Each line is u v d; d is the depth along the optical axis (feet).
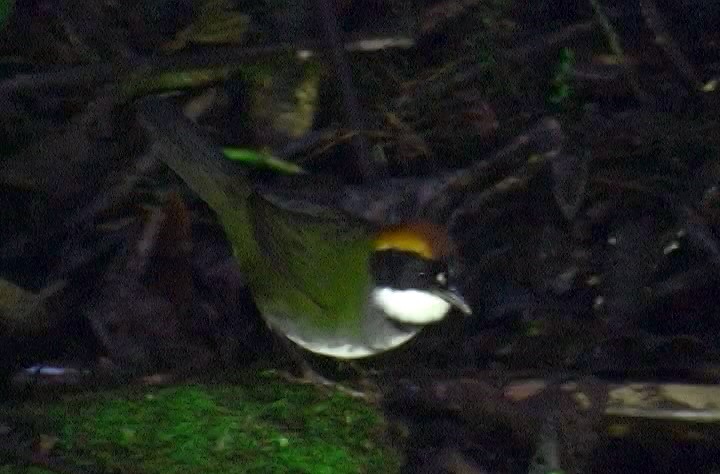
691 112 34.37
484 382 28.78
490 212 32.78
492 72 35.06
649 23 35.29
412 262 27.73
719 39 36.09
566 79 34.76
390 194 32.73
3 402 27.84
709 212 32.58
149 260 30.86
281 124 33.65
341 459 26.89
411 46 35.27
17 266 30.76
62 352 29.37
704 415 28.14
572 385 28.68
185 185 32.17
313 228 29.04
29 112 32.99
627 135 33.94
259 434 27.22
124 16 34.86
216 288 30.89
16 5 34.60
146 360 29.32
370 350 28.99
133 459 26.21
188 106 33.78
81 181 32.32
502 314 31.01
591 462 28.07
